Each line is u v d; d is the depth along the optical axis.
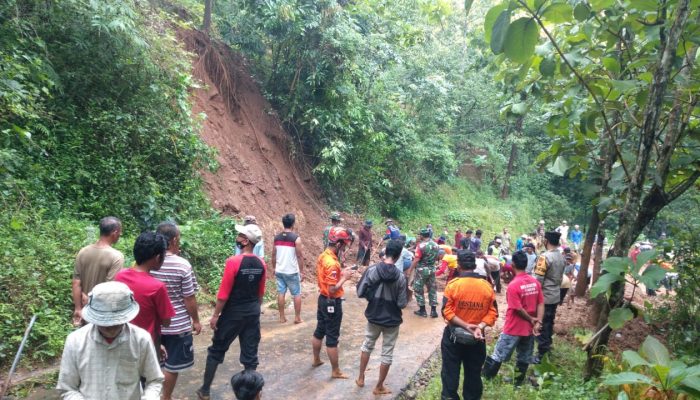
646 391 4.65
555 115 6.96
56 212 7.38
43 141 7.63
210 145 11.54
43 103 8.09
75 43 8.65
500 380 6.12
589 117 6.10
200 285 8.62
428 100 21.25
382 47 15.84
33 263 6.15
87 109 8.68
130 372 2.83
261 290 5.08
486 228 23.36
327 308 5.89
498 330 8.42
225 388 5.42
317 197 15.68
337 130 15.59
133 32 8.95
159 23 10.97
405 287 5.51
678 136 5.78
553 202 30.66
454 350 5.04
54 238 6.88
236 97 13.80
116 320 2.68
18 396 4.75
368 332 5.65
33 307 5.70
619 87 5.38
